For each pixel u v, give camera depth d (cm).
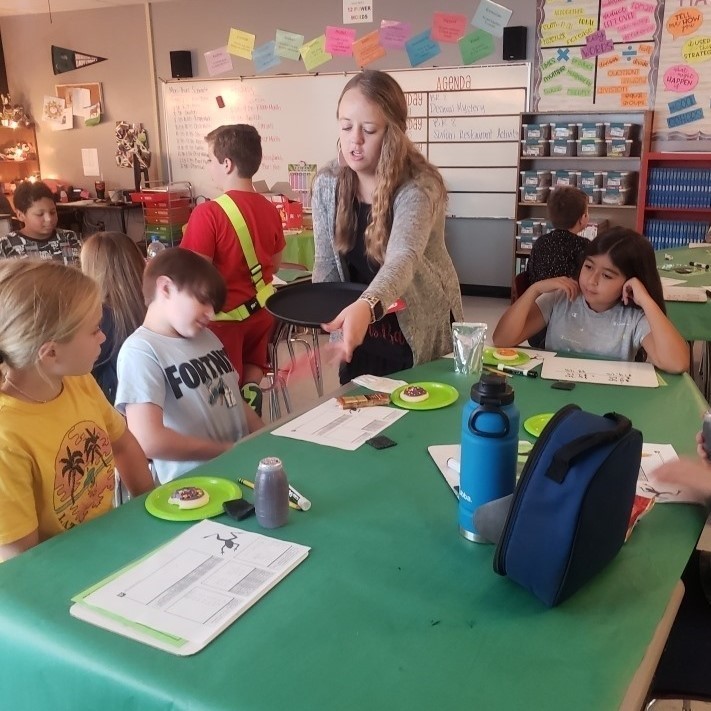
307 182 693
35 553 101
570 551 86
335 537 105
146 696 75
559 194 364
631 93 568
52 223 357
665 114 561
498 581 95
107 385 220
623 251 199
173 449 160
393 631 84
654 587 94
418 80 632
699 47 539
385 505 115
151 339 171
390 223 180
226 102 707
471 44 609
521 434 143
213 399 177
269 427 148
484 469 101
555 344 213
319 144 682
